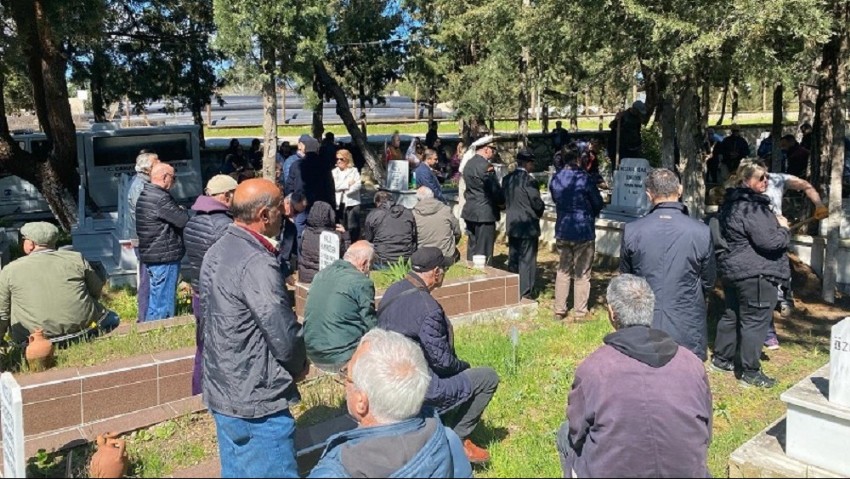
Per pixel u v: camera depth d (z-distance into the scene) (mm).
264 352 3959
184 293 8734
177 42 20781
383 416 3363
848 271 9539
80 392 5477
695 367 3656
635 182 12461
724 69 8680
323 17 10641
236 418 3934
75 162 15445
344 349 5066
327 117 42938
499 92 17969
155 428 5363
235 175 15766
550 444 5309
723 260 6605
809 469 4691
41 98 15438
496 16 10195
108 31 19438
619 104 17922
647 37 8188
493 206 10078
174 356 5973
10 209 18297
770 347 7637
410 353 3473
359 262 5402
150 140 16703
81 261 6598
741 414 6059
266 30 10180
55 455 4941
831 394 4684
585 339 7770
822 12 7961
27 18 12227
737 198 6473
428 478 3285
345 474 3240
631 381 3551
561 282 8703
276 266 4000
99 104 20875
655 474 3459
